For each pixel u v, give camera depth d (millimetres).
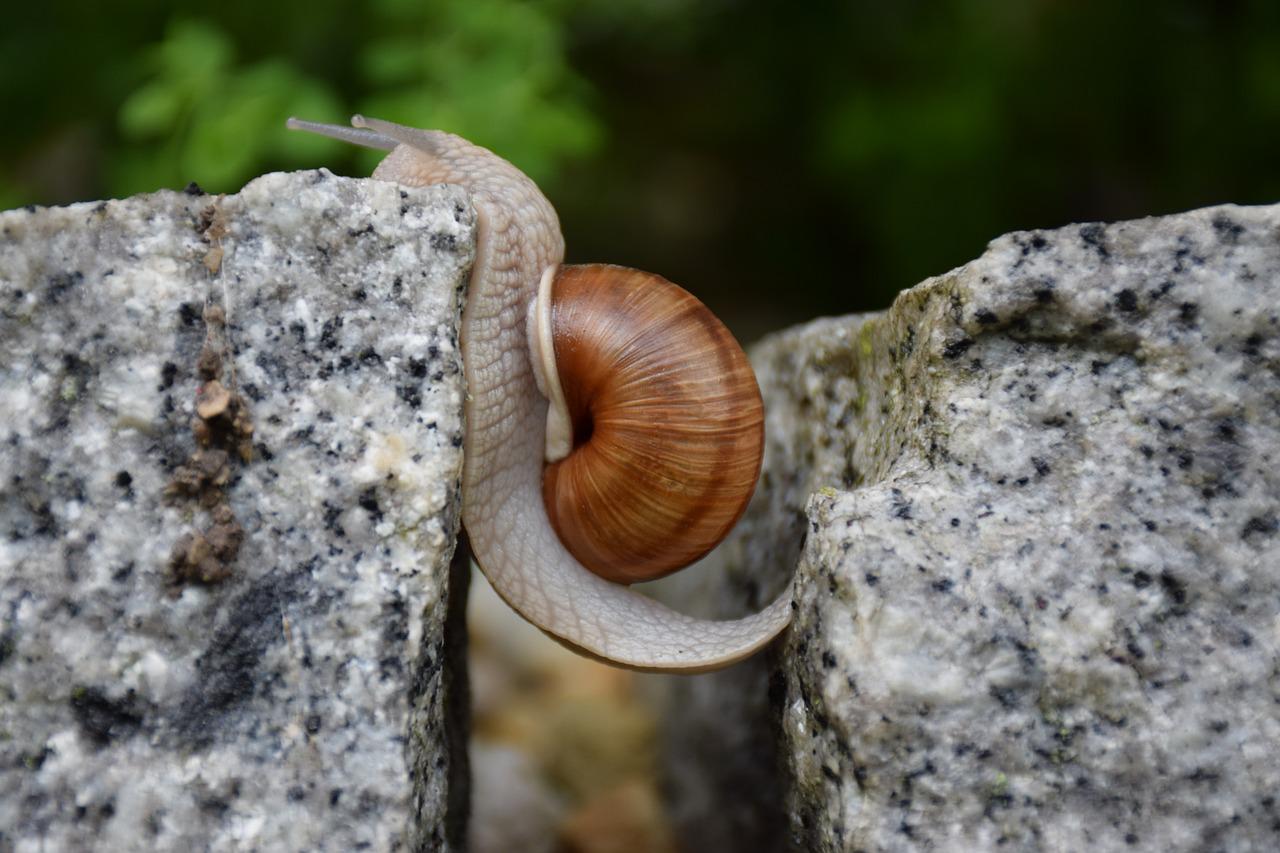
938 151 411
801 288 514
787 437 248
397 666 194
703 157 533
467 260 205
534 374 226
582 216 515
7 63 407
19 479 193
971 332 204
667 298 223
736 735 253
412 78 352
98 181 426
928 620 194
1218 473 200
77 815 189
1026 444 202
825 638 197
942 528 199
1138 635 196
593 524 225
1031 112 416
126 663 192
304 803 190
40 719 191
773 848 246
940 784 192
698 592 273
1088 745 194
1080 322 202
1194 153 399
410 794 192
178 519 194
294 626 194
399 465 197
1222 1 395
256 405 196
